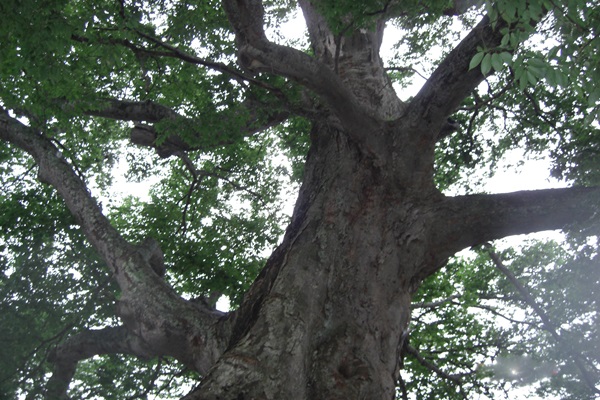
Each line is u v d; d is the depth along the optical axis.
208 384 5.03
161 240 14.29
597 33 5.25
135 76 10.88
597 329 12.60
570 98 12.01
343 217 7.45
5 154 13.88
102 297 11.91
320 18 10.73
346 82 9.77
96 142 14.60
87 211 9.08
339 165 8.12
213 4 10.48
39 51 7.45
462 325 14.74
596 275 12.05
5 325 11.39
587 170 11.31
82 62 8.91
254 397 5.02
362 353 6.31
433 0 8.44
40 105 9.55
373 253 7.16
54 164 9.91
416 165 7.62
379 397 6.05
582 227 7.24
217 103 9.80
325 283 6.75
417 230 7.34
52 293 12.02
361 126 7.64
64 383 9.32
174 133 9.83
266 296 6.49
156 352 7.77
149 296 7.66
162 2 9.91
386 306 6.84
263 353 5.48
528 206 7.25
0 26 7.16
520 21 5.02
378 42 10.83
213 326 7.07
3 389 10.29
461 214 7.37
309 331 6.12
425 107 7.43
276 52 6.92
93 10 7.85
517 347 13.98
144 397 11.77
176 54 8.02
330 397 5.76
